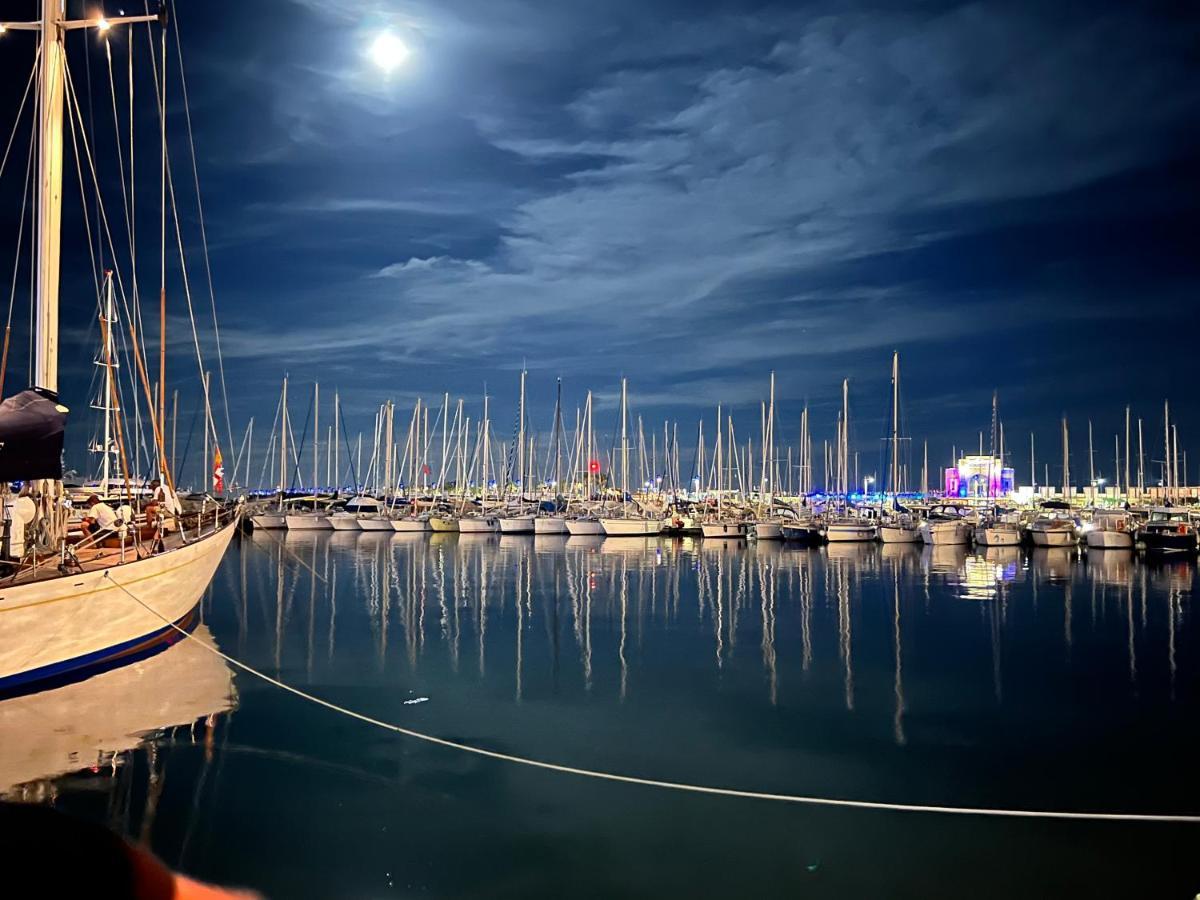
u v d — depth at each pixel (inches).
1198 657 1007.6
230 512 1172.5
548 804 538.3
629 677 890.1
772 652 1030.4
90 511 864.9
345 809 522.6
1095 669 946.7
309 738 653.3
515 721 722.2
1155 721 740.7
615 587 1664.6
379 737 663.8
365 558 2265.0
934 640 1116.5
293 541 2906.0
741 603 1455.5
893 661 981.8
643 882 442.3
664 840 491.2
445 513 3597.4
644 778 589.9
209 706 727.1
